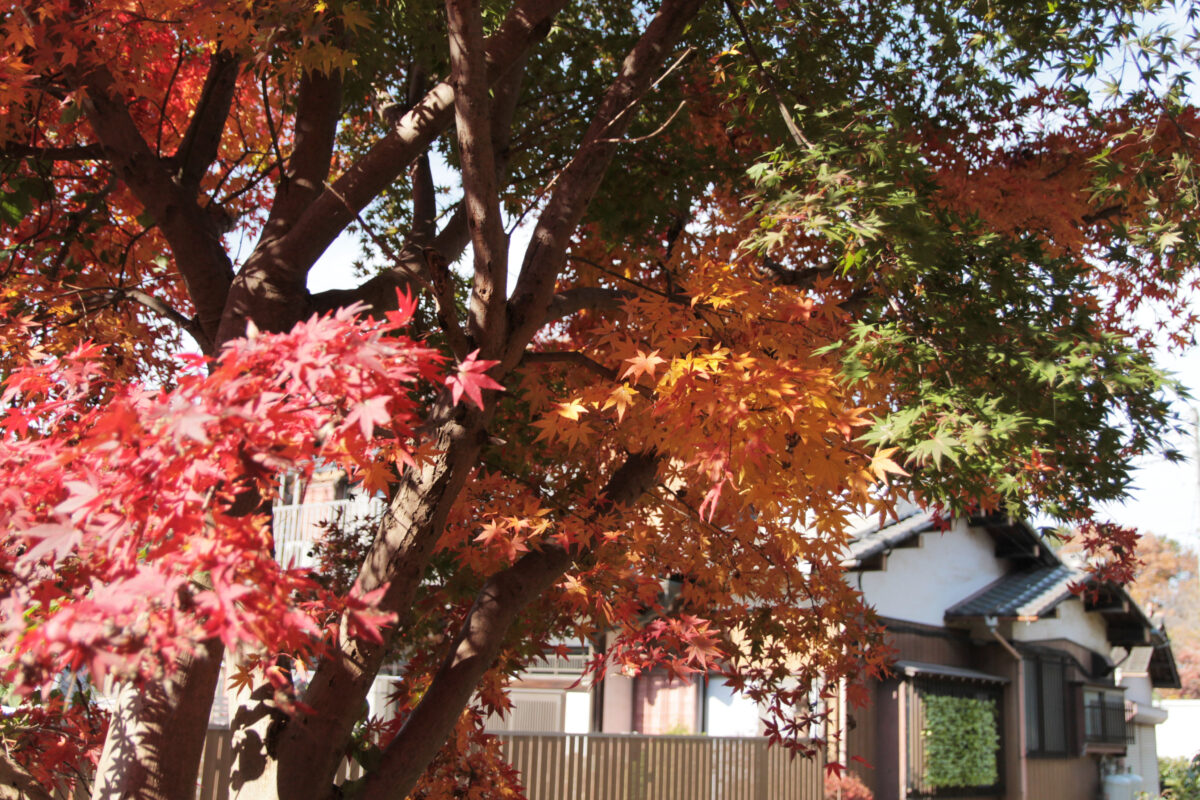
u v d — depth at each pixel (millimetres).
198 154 5281
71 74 4520
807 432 3355
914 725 12992
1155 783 19484
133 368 5598
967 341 3721
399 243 7559
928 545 14695
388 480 3480
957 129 6832
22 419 2738
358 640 3803
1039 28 5641
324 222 4574
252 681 4020
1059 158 6812
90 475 2111
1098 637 17672
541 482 5875
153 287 6625
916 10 6656
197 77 6629
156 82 6191
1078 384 3631
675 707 13406
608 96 4500
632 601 4625
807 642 5969
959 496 3973
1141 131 5770
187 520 2072
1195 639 42156
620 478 5098
